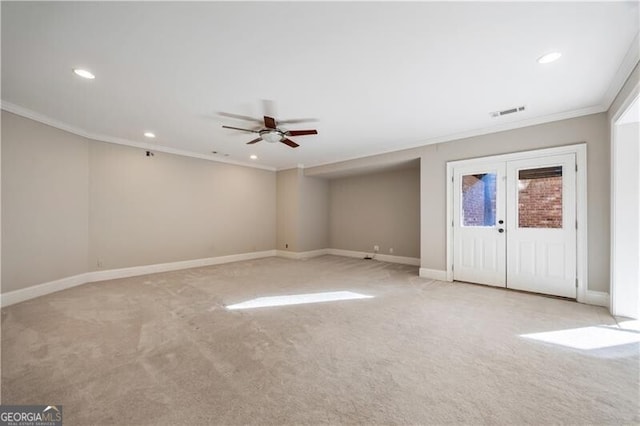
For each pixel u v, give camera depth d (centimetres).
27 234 341
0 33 187
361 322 273
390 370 188
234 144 491
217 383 173
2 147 315
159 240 509
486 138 400
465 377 179
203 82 260
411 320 278
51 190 369
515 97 294
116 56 217
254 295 365
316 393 163
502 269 393
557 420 141
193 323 269
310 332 249
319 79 255
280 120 364
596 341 229
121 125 388
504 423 139
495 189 396
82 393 162
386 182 646
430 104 312
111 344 225
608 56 217
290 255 691
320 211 734
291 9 167
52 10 166
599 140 317
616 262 287
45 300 338
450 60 224
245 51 212
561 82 260
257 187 683
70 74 245
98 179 435
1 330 250
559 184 345
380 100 302
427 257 464
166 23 179
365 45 204
